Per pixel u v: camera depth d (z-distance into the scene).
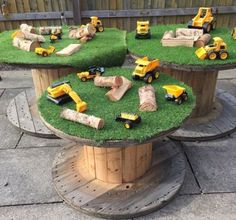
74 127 0.95
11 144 1.53
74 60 1.37
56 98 1.09
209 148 1.46
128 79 1.28
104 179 1.20
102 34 1.82
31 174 1.33
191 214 1.12
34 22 2.46
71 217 1.12
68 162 1.33
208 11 1.78
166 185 1.19
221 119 1.64
